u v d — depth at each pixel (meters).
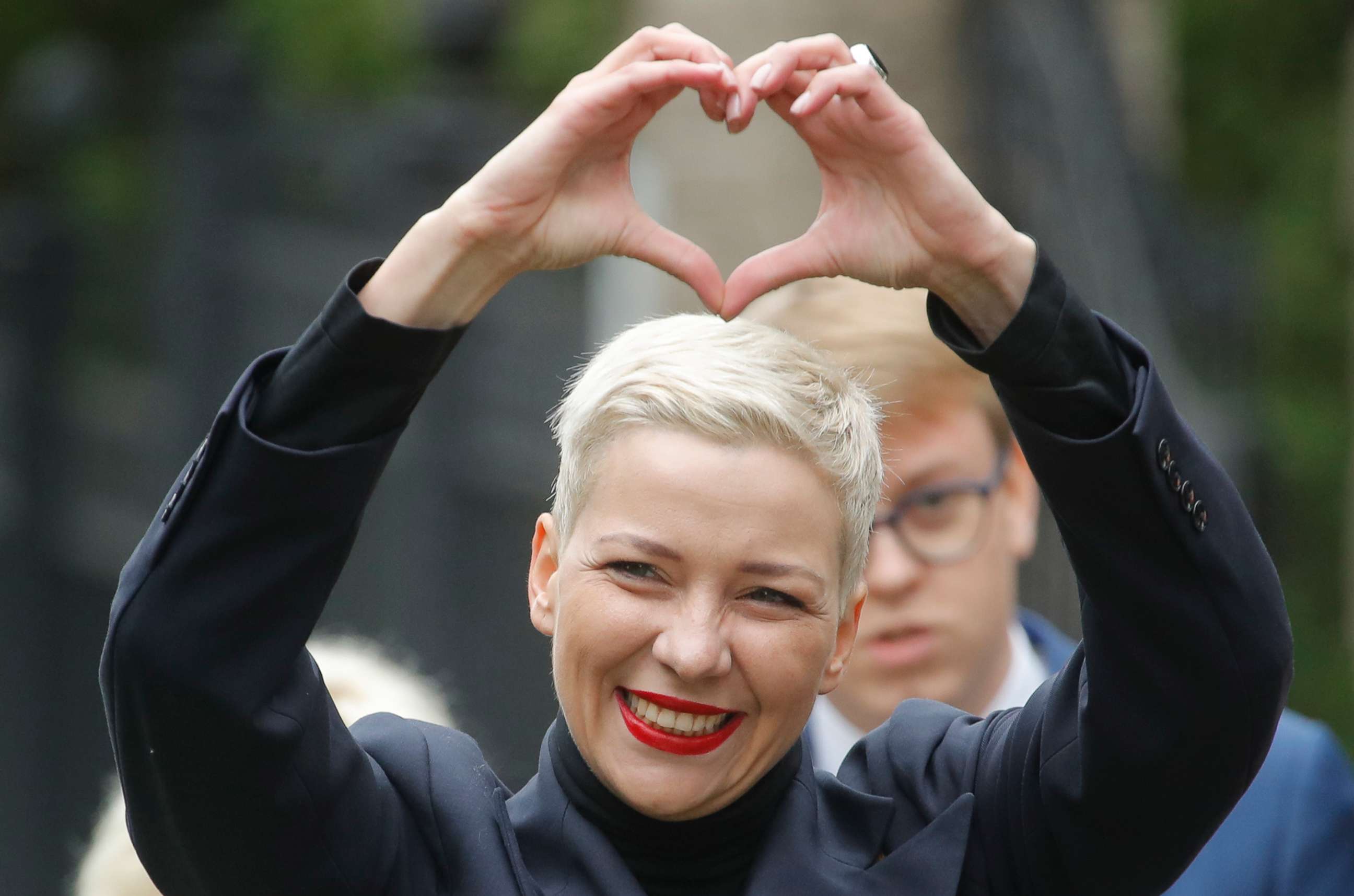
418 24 28.22
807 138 7.44
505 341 21.77
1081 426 7.38
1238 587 7.46
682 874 7.80
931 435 11.26
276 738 7.21
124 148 29.83
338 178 23.31
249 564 7.22
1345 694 30.62
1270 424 28.78
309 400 7.25
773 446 7.42
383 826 7.66
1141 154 21.48
